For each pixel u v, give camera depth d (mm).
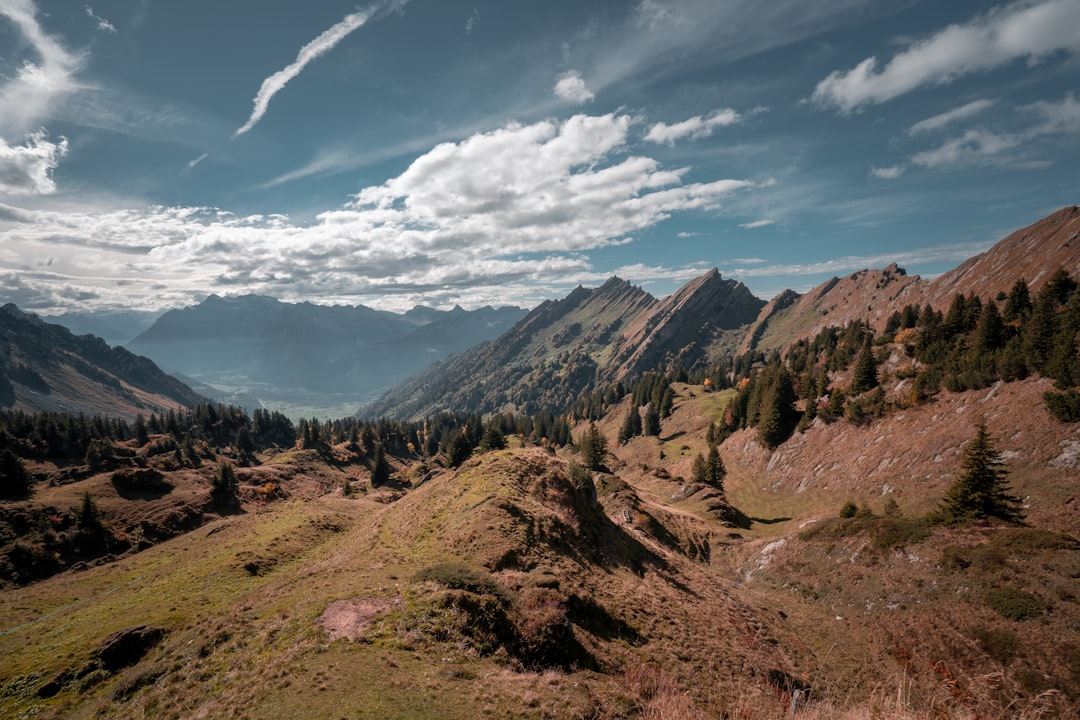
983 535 44688
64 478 114875
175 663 23594
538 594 26484
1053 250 138000
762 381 145125
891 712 10281
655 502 102500
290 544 58750
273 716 15531
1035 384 71750
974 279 181375
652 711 16859
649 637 28953
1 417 188375
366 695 16203
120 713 20172
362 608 23391
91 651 33281
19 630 45250
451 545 37562
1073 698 27156
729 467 126750
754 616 42000
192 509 107562
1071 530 46312
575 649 22672
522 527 39688
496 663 19906
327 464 191375
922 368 104625
